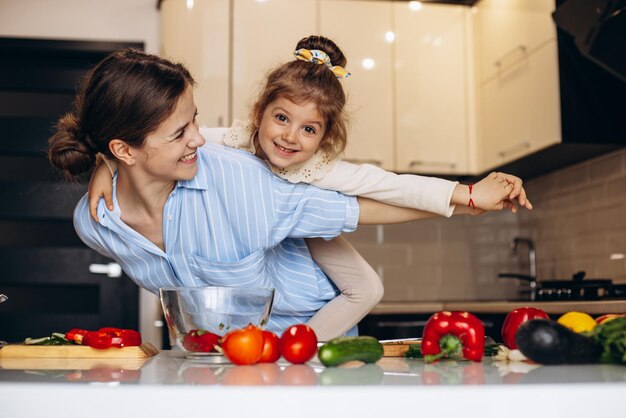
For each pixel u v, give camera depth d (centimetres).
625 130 319
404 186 168
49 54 409
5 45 399
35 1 404
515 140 350
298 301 190
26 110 412
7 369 115
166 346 389
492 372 100
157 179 157
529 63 337
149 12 410
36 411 81
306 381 90
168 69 149
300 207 168
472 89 393
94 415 80
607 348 104
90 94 150
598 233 347
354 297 193
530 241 404
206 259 167
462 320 123
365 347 113
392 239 423
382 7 388
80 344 148
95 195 163
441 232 428
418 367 112
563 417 79
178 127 148
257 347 118
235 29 376
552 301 303
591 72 318
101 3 407
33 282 405
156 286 176
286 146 165
